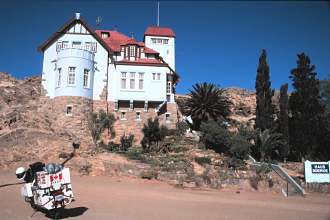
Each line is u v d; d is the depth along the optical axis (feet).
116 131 134.51
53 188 40.34
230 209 55.77
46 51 139.54
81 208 48.26
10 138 100.73
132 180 87.66
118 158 98.84
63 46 139.03
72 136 117.50
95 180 82.74
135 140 135.13
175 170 92.12
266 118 136.77
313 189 97.40
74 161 92.89
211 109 138.82
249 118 168.76
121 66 140.77
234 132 131.44
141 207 52.03
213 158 104.32
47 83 136.77
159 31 171.63
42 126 119.24
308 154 129.70
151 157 102.78
